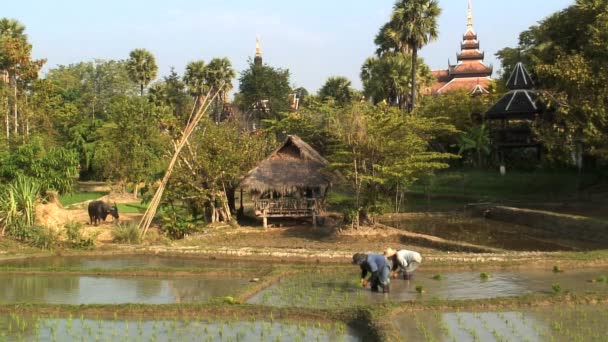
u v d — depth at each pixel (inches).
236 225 1200.2
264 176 1209.4
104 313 538.6
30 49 2224.4
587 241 1038.4
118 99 2482.8
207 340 459.5
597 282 655.1
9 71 2146.9
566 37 1625.2
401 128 1118.4
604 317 505.7
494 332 462.0
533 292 602.2
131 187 1898.4
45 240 965.8
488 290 616.1
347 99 2468.0
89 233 1022.4
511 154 1985.7
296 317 515.2
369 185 1152.2
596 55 1402.6
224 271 738.2
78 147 2354.8
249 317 520.4
